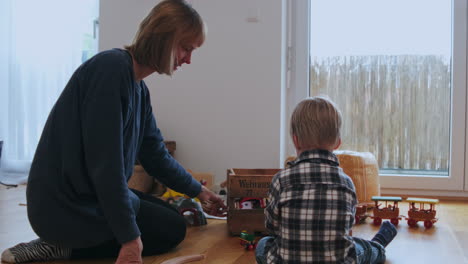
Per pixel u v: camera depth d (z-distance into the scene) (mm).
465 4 2943
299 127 1352
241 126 3105
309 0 3184
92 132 1384
